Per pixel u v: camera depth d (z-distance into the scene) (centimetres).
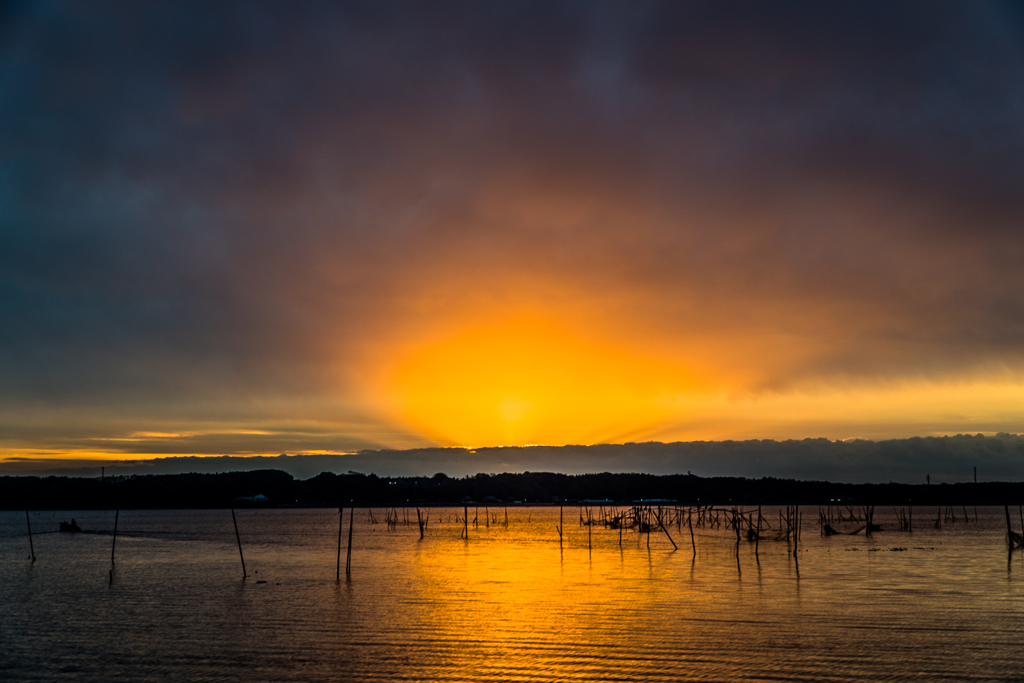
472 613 4728
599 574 6812
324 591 5853
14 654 3812
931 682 3133
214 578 6856
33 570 7762
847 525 16362
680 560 8100
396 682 3241
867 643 3769
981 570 6875
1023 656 3509
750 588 5741
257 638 4084
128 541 12481
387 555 9181
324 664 3525
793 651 3622
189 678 3353
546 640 3909
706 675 3256
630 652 3638
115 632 4316
